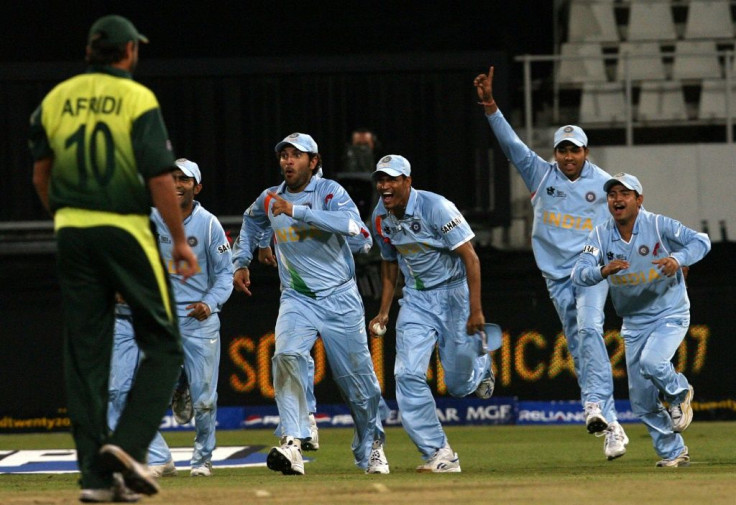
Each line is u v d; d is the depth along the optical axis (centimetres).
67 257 1467
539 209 2844
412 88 4028
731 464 2567
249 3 4775
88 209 1458
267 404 3819
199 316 2467
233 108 4034
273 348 3822
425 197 2375
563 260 2823
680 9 5128
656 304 2467
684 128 4919
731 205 4228
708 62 5016
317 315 2377
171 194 1452
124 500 1466
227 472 2658
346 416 3866
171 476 2495
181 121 4034
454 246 2345
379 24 4812
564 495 1516
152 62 4000
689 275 3791
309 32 4788
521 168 2852
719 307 3784
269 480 2106
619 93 4941
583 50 4953
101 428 1472
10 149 3984
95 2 4756
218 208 4038
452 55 4012
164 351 1500
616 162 4250
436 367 3875
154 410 1470
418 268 2416
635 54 4544
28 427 3819
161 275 1488
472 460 2902
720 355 3781
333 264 2381
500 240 4072
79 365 1477
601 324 2712
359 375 2425
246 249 2578
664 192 4241
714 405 3781
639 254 2438
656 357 2406
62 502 1480
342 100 4028
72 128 1465
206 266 2550
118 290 1482
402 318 2438
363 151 3925
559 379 3828
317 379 3859
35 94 3972
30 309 3841
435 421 2394
